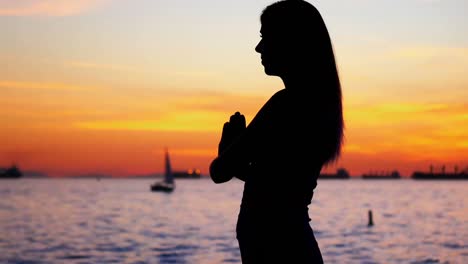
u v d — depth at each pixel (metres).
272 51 2.46
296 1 2.47
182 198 135.25
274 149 2.34
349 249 33.75
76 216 68.88
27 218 65.50
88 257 30.64
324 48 2.46
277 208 2.35
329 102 2.44
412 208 87.38
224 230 47.47
